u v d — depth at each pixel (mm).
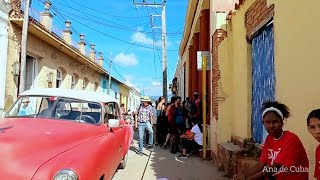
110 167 5727
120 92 44406
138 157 11055
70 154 4344
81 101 6395
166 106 13977
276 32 5715
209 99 12078
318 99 4168
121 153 7688
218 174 8281
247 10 8016
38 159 4148
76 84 23797
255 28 7348
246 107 8117
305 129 4527
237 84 8992
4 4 12898
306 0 4512
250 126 8055
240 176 4328
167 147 13500
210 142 11078
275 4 5766
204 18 13945
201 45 14125
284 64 5328
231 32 9570
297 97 4809
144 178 7930
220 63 9562
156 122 14367
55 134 4930
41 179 3883
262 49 7215
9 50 13664
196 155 11320
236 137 8977
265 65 6992
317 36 4195
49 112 6137
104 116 6414
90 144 4867
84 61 23391
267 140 3922
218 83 9578
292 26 5008
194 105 14023
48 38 16203
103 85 33375
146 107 12117
